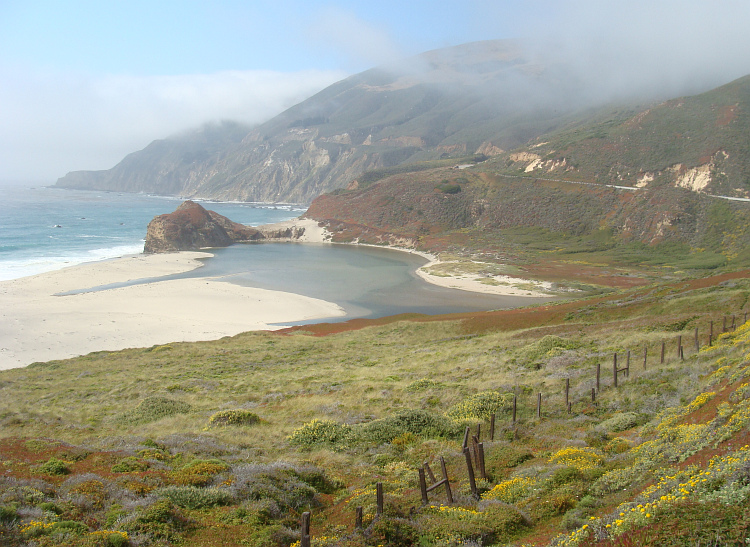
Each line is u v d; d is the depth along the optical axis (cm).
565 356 3141
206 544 1073
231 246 15625
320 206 19900
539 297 8575
